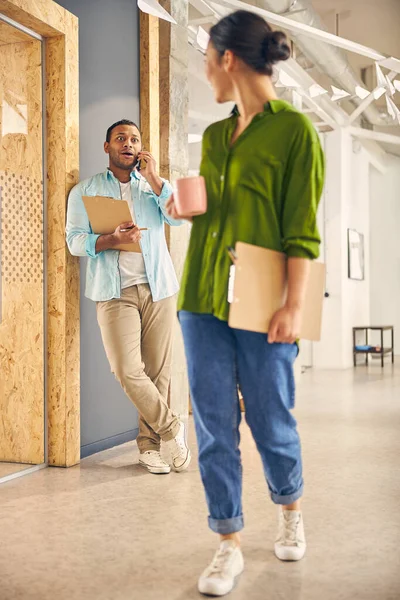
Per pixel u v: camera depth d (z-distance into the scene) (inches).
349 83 294.7
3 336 134.0
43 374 134.6
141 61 167.5
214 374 72.5
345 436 165.2
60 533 93.2
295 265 69.3
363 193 426.3
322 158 71.7
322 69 275.6
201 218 74.4
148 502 108.5
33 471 131.0
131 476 126.5
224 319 70.3
